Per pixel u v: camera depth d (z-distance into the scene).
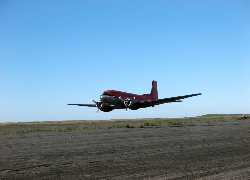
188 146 18.75
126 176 10.06
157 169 11.25
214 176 9.77
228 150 16.59
